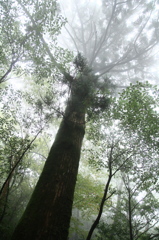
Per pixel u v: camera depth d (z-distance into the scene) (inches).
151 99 183.9
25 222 128.0
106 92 201.6
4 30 185.5
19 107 219.8
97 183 367.6
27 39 192.5
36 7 189.2
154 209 225.6
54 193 147.6
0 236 226.4
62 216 136.8
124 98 192.2
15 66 204.8
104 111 196.5
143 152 194.2
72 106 185.8
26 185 417.1
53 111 192.2
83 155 431.5
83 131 224.5
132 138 194.4
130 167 193.9
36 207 136.8
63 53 225.8
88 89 177.0
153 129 175.3
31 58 200.5
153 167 192.5
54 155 182.7
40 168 451.5
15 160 194.5
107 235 225.6
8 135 199.6
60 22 198.2
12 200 358.0
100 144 220.4
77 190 332.8
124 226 240.1
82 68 190.7
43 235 120.7
